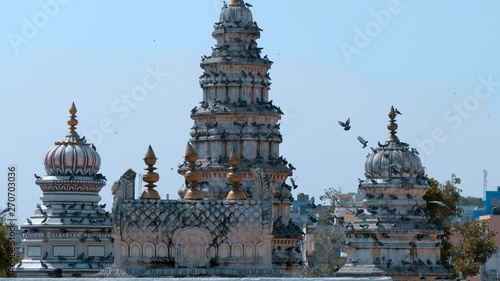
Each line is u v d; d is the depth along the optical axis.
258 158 179.25
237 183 141.25
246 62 181.00
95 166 187.12
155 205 138.25
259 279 117.06
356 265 176.12
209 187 176.38
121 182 138.75
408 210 177.25
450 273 176.62
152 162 140.38
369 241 175.75
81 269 181.50
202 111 180.88
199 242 137.25
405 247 175.38
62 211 184.38
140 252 137.38
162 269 135.62
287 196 181.38
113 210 138.12
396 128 180.50
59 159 185.75
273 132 181.12
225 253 137.75
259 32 183.75
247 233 138.00
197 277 125.00
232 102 180.50
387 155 178.12
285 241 180.12
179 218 137.75
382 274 173.50
